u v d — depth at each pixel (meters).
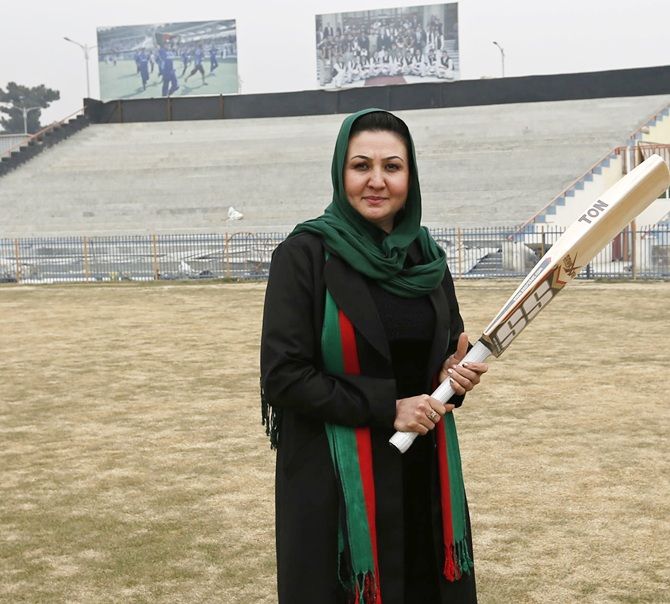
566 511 5.47
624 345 12.16
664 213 28.44
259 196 36.16
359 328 2.51
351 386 2.49
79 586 4.55
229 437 7.60
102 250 31.53
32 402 9.38
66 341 14.30
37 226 35.69
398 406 2.47
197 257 29.52
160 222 35.41
